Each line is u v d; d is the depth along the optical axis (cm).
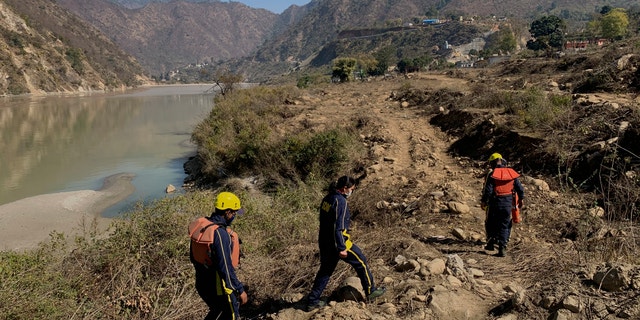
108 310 630
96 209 1827
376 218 1021
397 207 1039
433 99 2488
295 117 2439
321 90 4031
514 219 671
